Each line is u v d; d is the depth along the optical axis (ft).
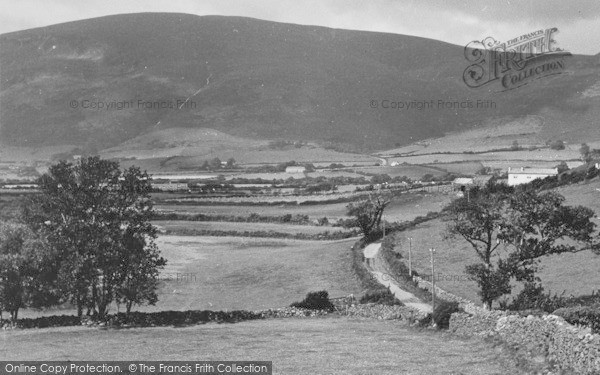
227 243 451.94
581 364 101.55
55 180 255.50
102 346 176.04
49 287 252.21
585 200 374.22
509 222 231.91
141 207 257.14
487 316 159.84
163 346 171.63
